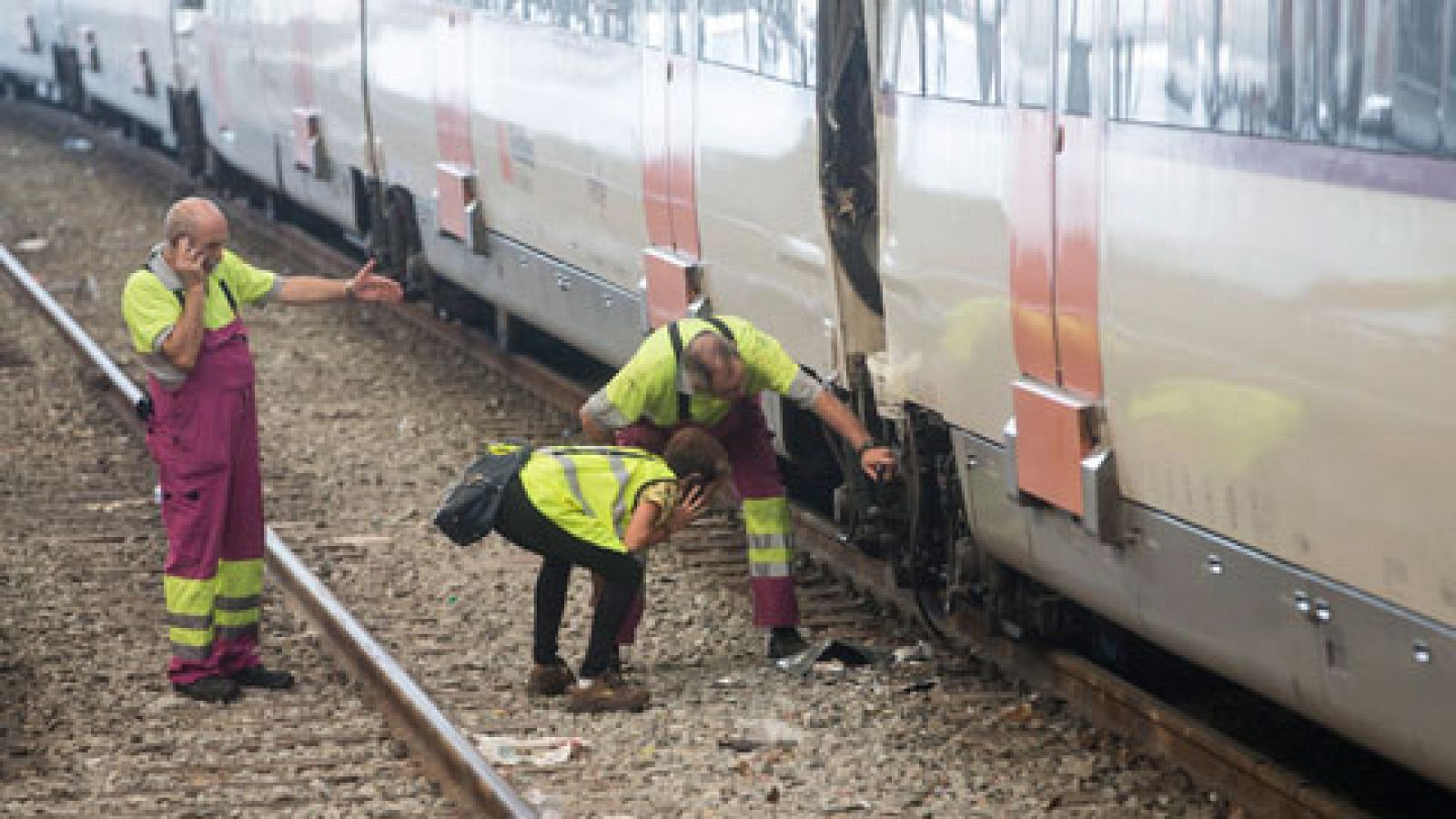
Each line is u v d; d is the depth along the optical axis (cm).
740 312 2756
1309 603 1677
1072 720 2178
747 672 2381
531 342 4197
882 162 2381
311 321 4666
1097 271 1930
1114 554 1988
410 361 4244
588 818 1927
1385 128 1541
